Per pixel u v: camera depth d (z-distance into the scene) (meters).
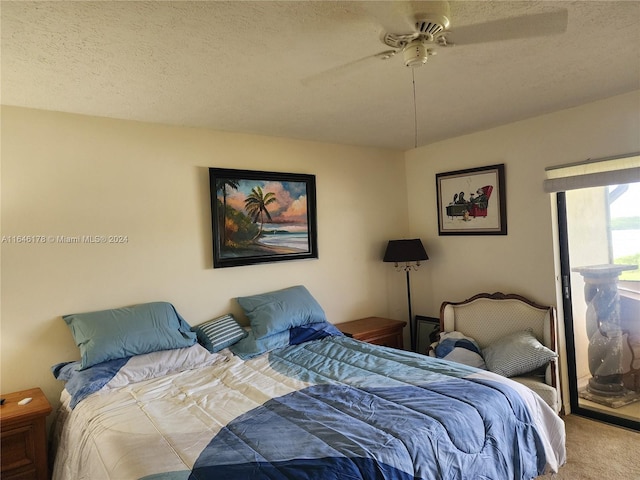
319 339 3.22
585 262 3.17
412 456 1.59
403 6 1.43
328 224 3.89
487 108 3.00
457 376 2.28
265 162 3.53
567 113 3.10
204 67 2.06
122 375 2.38
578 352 3.27
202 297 3.17
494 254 3.64
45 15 1.53
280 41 1.82
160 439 1.70
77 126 2.70
